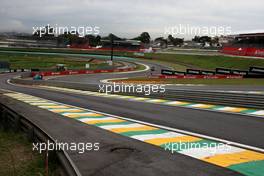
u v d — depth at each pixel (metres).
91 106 17.34
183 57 84.31
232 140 9.31
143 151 8.36
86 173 6.88
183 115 13.71
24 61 88.44
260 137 9.63
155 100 19.61
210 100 17.61
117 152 8.34
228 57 69.25
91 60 92.31
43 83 38.75
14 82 44.47
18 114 10.71
